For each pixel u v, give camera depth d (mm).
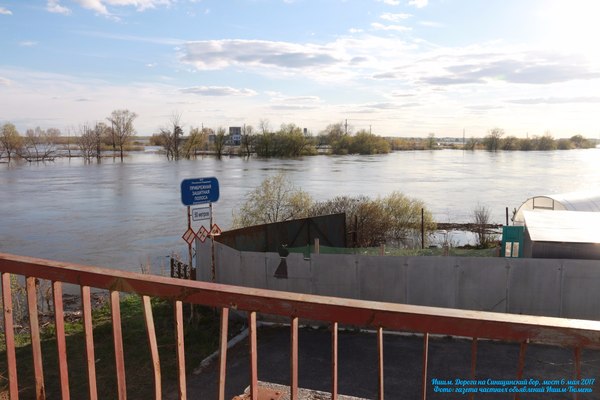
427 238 25312
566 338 1557
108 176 66875
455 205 40062
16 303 12703
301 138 124438
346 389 8016
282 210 23781
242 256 12164
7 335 2459
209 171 74312
